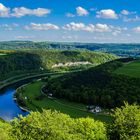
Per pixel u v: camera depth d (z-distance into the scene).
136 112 67.19
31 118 60.34
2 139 58.47
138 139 62.16
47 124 58.31
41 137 56.56
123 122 65.19
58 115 62.88
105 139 77.44
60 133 57.44
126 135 63.00
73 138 60.16
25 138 57.72
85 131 81.94
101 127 85.06
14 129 60.16
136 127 63.94
